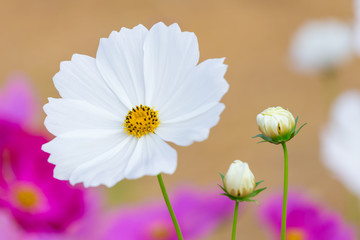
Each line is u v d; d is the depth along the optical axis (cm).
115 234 55
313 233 57
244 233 126
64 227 50
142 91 47
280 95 197
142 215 55
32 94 55
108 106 47
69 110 46
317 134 171
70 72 47
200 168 163
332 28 107
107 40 47
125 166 44
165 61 46
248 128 180
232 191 45
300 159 161
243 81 208
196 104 45
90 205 52
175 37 46
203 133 43
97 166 45
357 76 191
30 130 53
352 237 58
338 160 44
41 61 223
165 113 46
